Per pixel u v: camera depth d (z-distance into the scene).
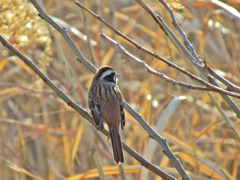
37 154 12.60
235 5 11.87
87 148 12.24
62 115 12.01
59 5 14.48
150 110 10.04
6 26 8.73
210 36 12.93
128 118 10.54
